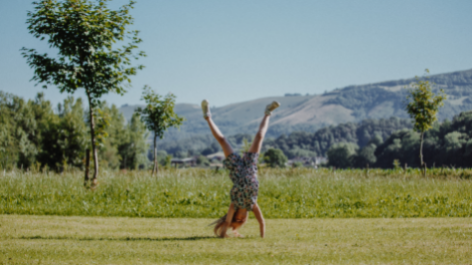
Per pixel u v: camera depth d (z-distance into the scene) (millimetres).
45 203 9102
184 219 7387
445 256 3508
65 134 41125
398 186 12453
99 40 10445
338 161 84750
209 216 8281
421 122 19984
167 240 4500
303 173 18578
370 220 6926
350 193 11555
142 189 11180
